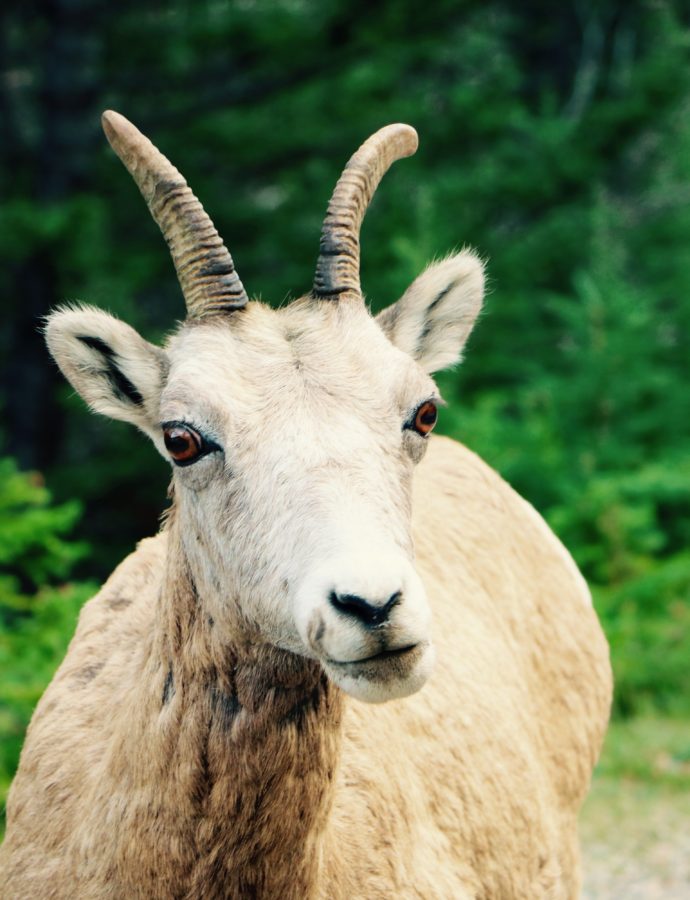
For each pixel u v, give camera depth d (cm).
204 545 508
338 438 482
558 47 3100
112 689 598
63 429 2462
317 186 2389
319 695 511
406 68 2491
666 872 1147
